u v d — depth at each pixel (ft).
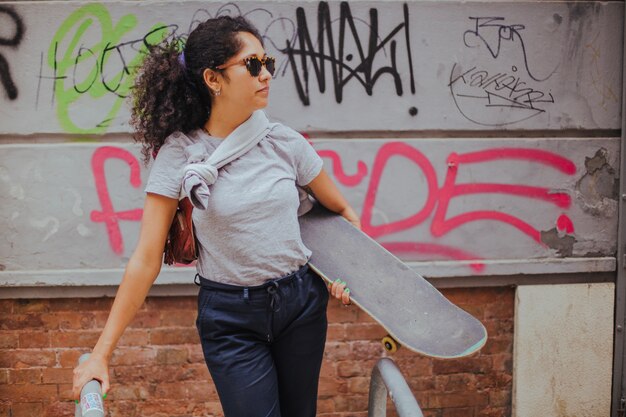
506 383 12.67
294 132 7.82
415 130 11.83
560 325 12.44
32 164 11.39
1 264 11.55
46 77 11.26
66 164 11.43
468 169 11.96
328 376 12.41
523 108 11.97
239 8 11.30
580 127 12.09
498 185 12.04
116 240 11.62
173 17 11.24
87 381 6.56
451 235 12.07
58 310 11.90
